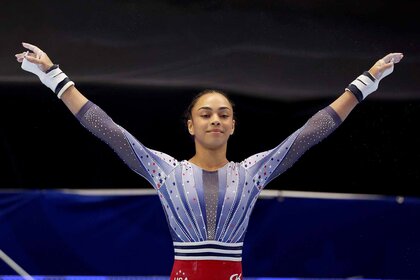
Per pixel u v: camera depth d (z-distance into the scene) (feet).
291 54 79.36
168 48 78.54
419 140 79.20
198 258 46.65
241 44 79.36
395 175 80.33
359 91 50.57
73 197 77.61
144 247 78.79
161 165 48.83
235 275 46.93
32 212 77.25
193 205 47.44
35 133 77.56
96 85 76.23
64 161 78.69
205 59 78.18
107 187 79.82
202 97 49.80
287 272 80.38
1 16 78.84
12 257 76.95
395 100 78.79
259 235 80.18
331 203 81.20
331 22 81.76
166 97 76.79
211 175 48.44
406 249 81.46
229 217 47.47
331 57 79.56
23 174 78.43
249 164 49.49
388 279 81.46
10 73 75.82
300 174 81.35
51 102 76.69
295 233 80.59
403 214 81.35
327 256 80.94
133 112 77.10
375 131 79.51
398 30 81.66
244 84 76.79
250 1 81.92
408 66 79.82
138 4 80.69
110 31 79.10
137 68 77.10
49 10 79.51
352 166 80.59
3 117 76.38
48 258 77.61
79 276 78.13
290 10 81.97
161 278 78.89
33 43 77.77
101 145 78.74
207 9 81.10
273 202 80.38
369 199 81.25
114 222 78.43
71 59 77.15
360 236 81.35
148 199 78.59
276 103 77.00
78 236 77.92
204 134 48.42
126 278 78.59
